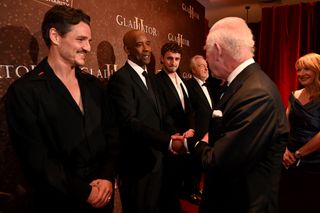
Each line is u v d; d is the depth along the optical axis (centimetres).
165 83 253
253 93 101
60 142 126
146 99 195
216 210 115
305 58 201
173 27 336
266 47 479
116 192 234
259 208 105
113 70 229
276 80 475
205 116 279
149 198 200
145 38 201
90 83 145
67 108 128
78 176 131
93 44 206
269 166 107
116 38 231
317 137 183
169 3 323
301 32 448
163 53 262
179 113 248
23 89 119
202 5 438
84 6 196
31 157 116
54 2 172
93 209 138
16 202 151
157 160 204
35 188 120
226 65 113
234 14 514
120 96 187
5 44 145
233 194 110
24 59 155
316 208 182
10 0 146
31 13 158
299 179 189
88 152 134
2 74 143
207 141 135
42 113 122
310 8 437
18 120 117
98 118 140
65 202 128
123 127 185
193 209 257
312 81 197
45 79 125
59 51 129
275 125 101
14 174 150
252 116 97
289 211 190
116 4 229
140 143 199
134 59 203
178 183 262
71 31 125
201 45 436
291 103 207
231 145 99
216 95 331
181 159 255
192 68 296
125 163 202
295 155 193
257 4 456
